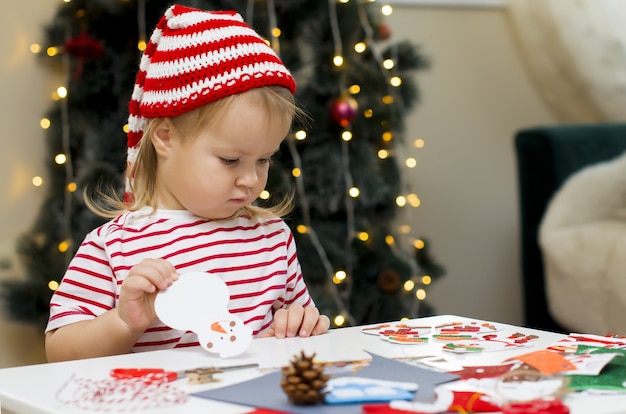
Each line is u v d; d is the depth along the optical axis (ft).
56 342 3.37
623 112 9.20
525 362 2.52
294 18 7.89
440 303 9.50
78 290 3.55
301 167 7.93
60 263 7.47
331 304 7.67
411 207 9.29
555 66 9.52
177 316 2.91
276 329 3.29
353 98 8.09
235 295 3.68
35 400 2.22
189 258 3.64
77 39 7.52
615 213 7.52
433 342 2.97
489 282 9.74
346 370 2.46
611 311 7.04
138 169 3.84
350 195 8.02
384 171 8.43
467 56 9.58
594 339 2.96
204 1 7.41
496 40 9.71
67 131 7.75
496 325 3.36
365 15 8.27
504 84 9.75
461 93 9.56
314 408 2.05
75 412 2.08
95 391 2.25
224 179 3.49
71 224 7.54
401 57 8.40
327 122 7.89
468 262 9.64
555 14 9.20
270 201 7.45
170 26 3.63
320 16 7.96
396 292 8.31
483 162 9.68
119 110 7.56
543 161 7.83
